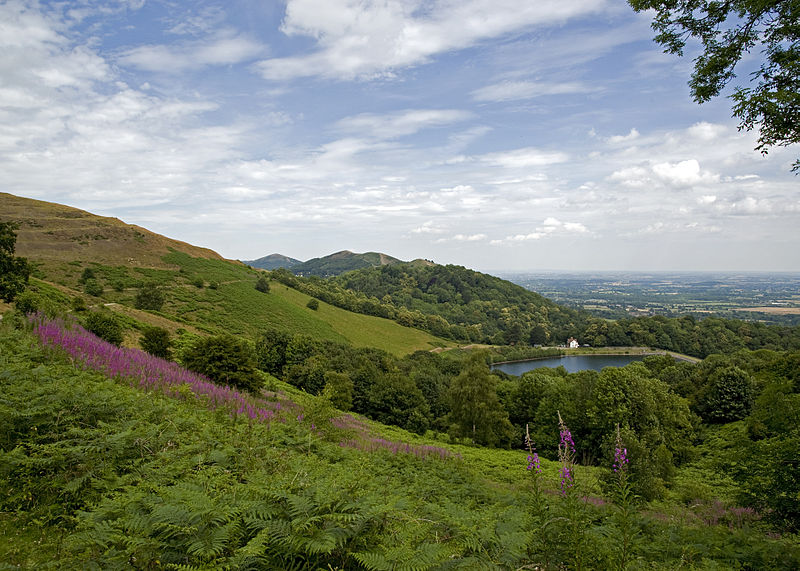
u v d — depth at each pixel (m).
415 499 8.12
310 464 7.10
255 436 9.27
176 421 8.91
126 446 6.41
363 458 12.19
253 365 26.12
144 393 11.09
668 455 20.38
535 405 46.12
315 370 49.75
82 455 5.58
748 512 10.34
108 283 79.44
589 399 34.44
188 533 3.53
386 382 47.50
